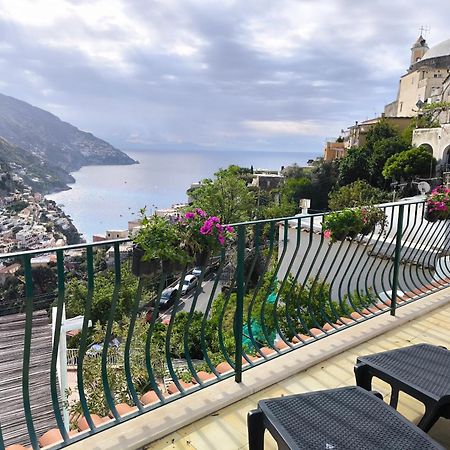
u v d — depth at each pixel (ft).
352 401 5.26
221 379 7.73
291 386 7.88
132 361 18.92
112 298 6.22
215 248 6.50
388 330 10.57
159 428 6.32
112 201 402.93
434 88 145.89
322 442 4.41
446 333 10.47
